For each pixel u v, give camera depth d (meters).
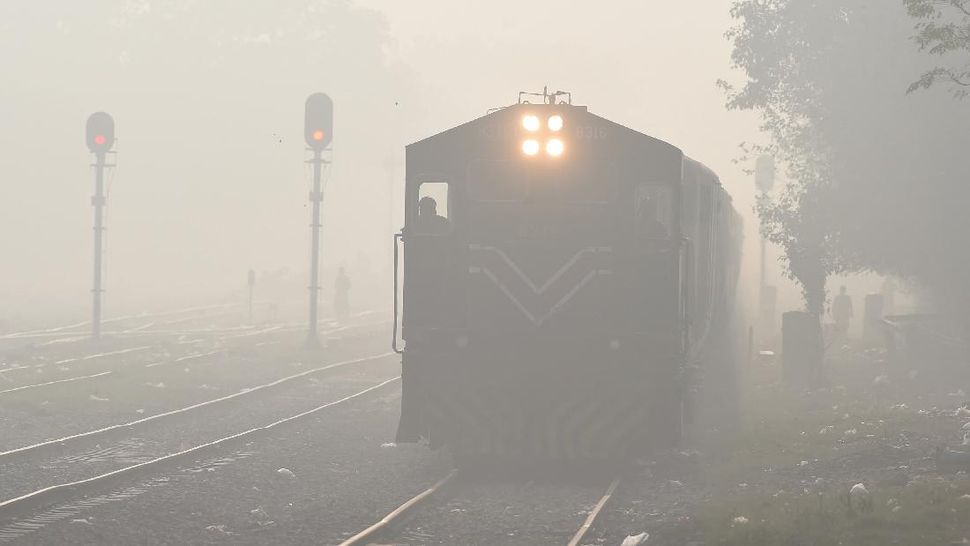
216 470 56.81
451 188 57.28
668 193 56.25
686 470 58.06
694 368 61.09
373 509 48.78
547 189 56.53
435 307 57.16
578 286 56.28
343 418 75.62
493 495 52.28
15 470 55.62
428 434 57.69
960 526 42.41
